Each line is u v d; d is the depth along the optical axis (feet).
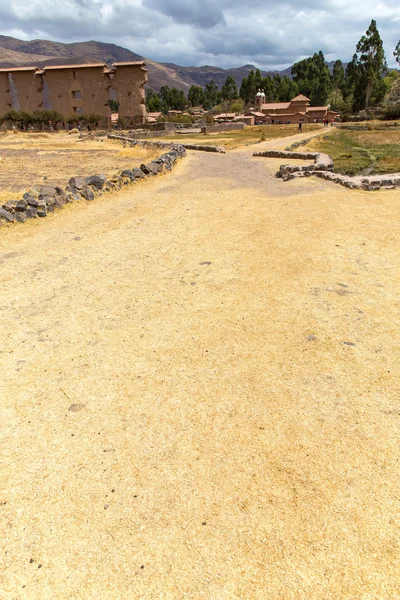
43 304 20.49
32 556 8.62
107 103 234.58
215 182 55.11
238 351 15.51
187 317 18.37
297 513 9.16
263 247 27.40
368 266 23.53
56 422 12.45
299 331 16.67
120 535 8.93
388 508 9.15
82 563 8.42
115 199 45.03
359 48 300.20
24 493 10.10
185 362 14.99
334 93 444.14
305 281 21.61
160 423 12.12
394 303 18.86
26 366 15.37
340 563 8.09
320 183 50.88
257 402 12.73
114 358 15.55
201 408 12.62
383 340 15.81
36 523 9.32
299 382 13.55
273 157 86.74
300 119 298.35
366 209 37.04
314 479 9.98
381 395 12.79
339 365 14.35
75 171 67.26
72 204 41.60
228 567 8.14
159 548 8.60
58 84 234.58
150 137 169.17
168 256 26.63
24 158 88.38
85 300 20.74
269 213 36.52
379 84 309.42
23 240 31.53
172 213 38.04
